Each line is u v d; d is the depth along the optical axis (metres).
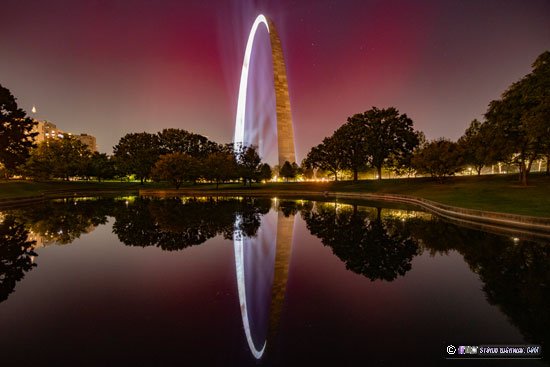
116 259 12.03
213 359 5.41
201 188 76.38
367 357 5.49
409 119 59.53
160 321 6.85
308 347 5.82
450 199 29.41
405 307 7.51
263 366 5.22
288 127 87.81
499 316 7.00
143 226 19.97
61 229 18.91
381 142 58.47
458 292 8.40
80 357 5.51
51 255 12.71
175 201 42.16
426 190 41.38
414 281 9.30
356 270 10.46
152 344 5.91
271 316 7.10
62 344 5.95
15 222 21.91
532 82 24.28
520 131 31.42
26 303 7.89
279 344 5.91
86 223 21.39
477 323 6.69
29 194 45.09
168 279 9.67
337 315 7.12
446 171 47.25
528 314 7.07
